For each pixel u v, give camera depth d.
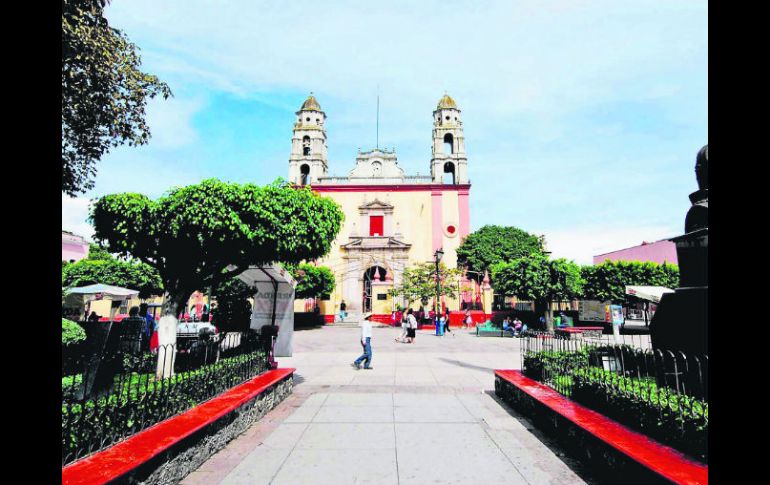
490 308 33.38
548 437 5.36
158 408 4.46
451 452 4.84
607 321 25.44
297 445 5.11
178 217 6.41
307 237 7.41
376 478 4.13
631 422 4.24
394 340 20.42
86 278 24.50
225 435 5.12
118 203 6.74
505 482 4.03
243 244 6.94
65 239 41.19
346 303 36.78
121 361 5.61
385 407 7.02
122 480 3.17
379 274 38.88
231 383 6.29
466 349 16.42
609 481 3.88
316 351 15.66
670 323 5.52
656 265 29.42
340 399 7.63
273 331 9.23
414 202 38.84
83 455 3.41
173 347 6.28
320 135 40.47
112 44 7.53
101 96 7.81
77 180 8.73
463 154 39.59
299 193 7.47
